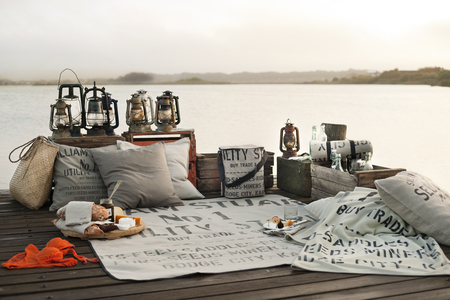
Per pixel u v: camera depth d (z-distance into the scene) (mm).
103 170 4285
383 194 3316
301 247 3094
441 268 2650
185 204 4461
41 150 4238
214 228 3588
